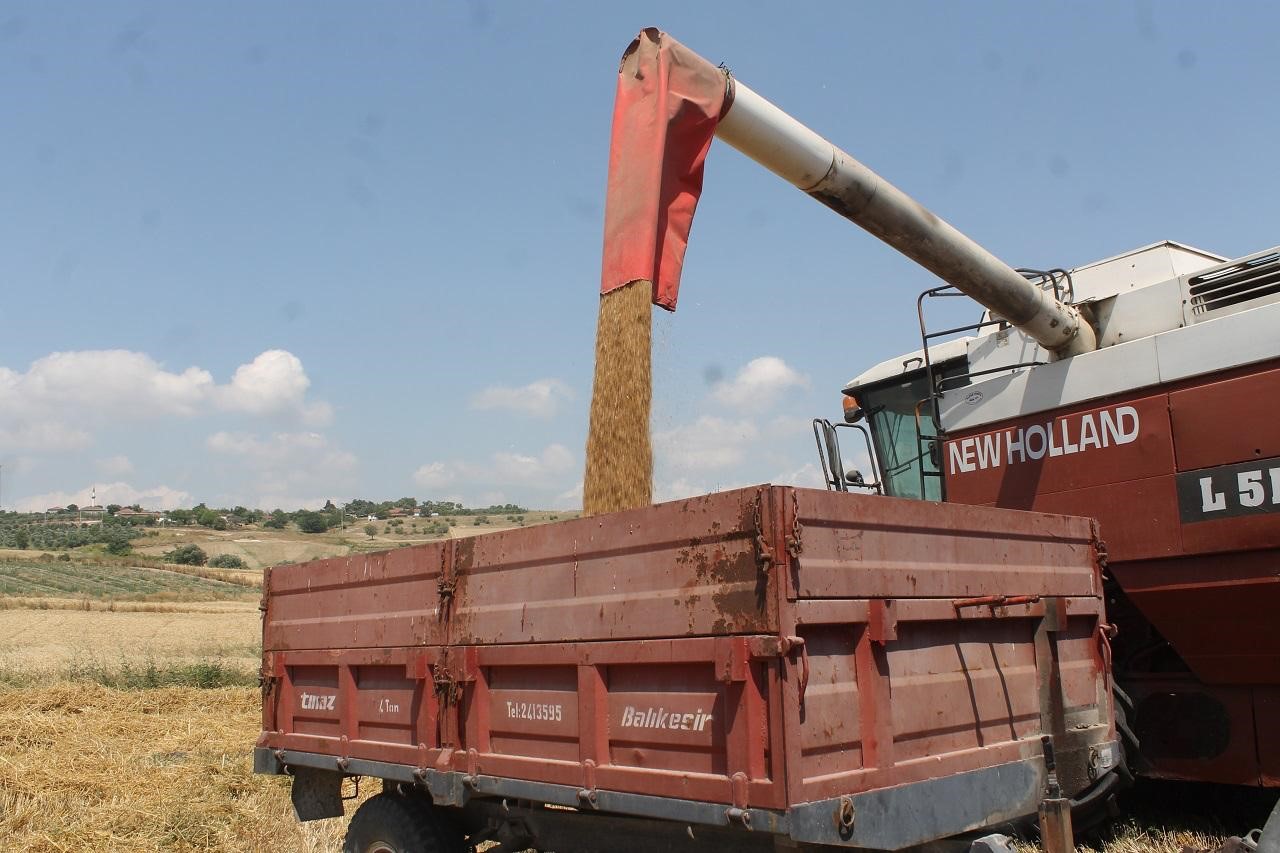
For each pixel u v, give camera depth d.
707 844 3.80
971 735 3.96
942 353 6.97
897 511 3.76
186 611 52.16
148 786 9.50
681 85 5.11
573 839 4.45
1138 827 5.36
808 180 5.21
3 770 9.87
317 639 5.98
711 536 3.53
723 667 3.39
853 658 3.56
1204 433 5.14
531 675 4.37
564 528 4.21
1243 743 5.09
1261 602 4.93
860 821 3.35
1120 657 5.73
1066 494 5.70
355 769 5.44
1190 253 6.07
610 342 5.08
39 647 30.22
